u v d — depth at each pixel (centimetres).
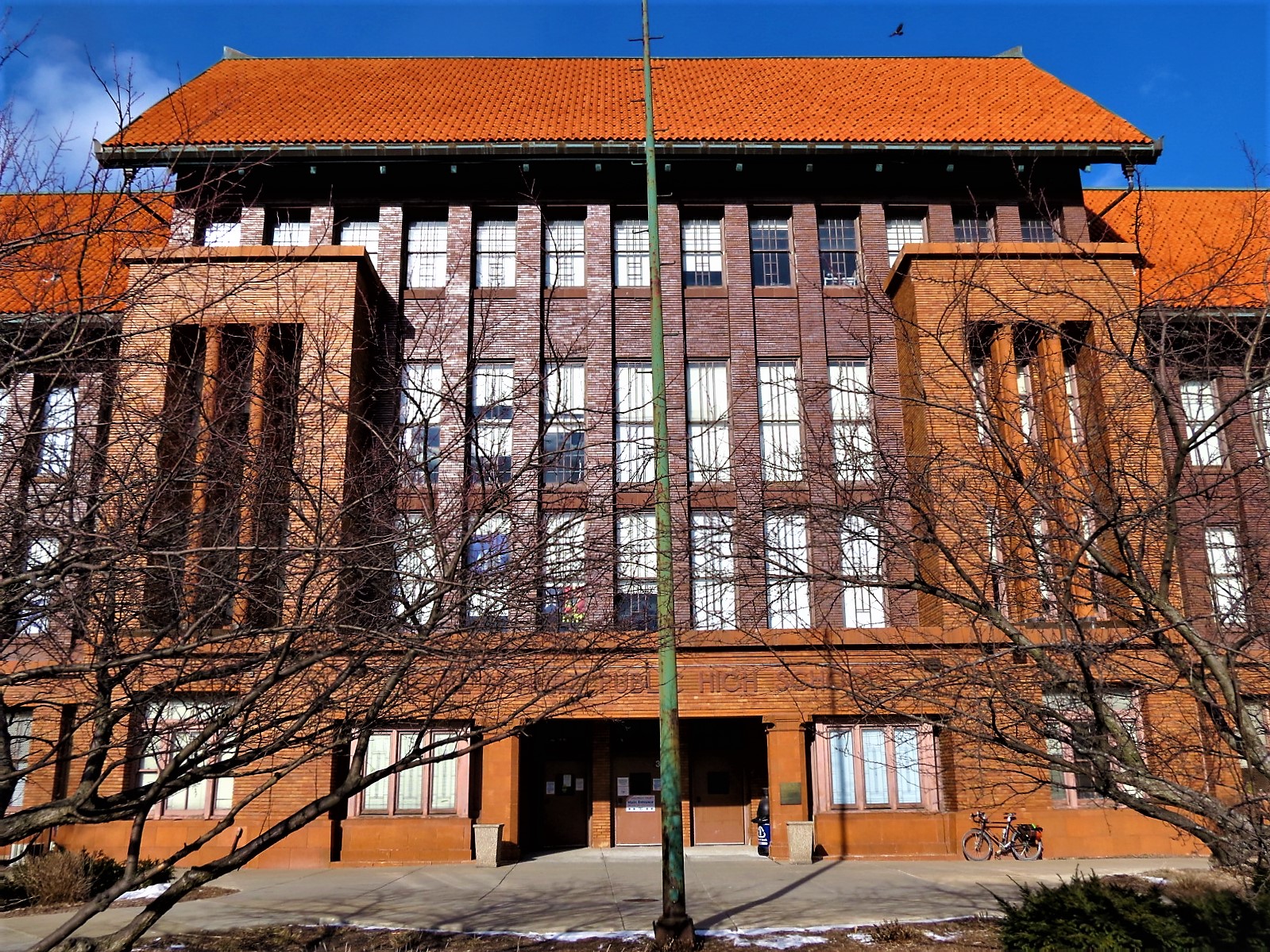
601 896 1515
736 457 1792
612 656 1211
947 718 921
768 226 2433
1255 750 688
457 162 2323
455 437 901
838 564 1117
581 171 2381
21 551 678
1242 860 728
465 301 2278
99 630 789
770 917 1314
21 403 941
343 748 795
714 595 1891
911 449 1645
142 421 839
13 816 648
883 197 2406
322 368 991
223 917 1354
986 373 1109
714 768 2258
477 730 791
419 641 670
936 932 1202
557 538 914
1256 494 983
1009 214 2383
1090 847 1911
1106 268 1966
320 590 766
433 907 1432
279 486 838
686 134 2386
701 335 2331
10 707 822
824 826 1945
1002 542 1016
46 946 615
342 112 2508
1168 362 891
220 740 763
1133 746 758
